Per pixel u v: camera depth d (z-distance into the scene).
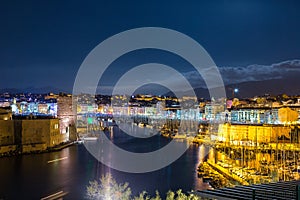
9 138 97.00
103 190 34.75
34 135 102.25
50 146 106.56
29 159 88.94
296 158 99.25
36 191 56.62
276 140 120.62
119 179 65.88
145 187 59.59
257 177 66.81
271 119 176.25
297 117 167.25
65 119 124.75
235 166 81.25
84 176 68.06
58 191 56.31
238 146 115.38
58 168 76.75
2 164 81.25
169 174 72.50
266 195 15.02
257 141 123.75
